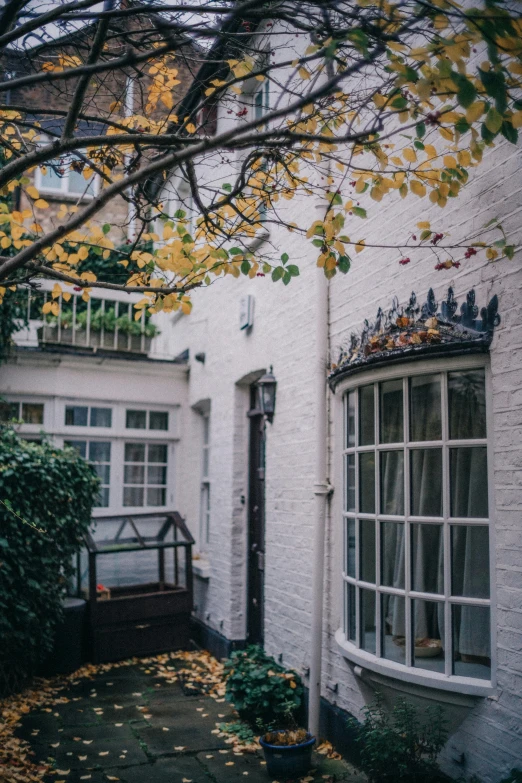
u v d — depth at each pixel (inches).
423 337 155.7
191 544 323.6
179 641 315.9
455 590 152.1
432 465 160.7
